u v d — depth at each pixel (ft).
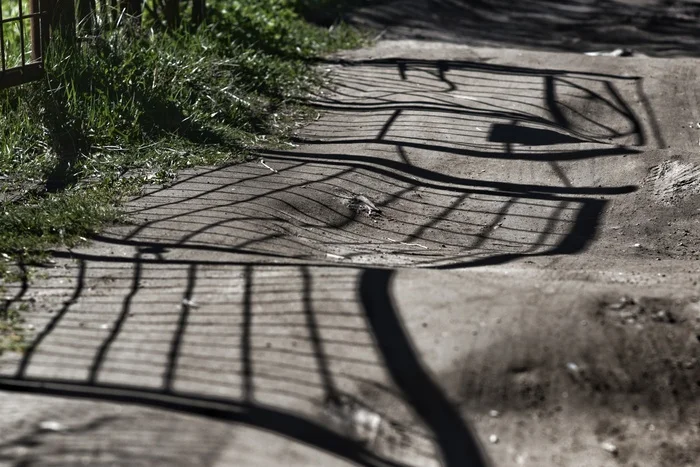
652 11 62.18
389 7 59.72
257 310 16.38
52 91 28.43
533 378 14.62
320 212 23.93
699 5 64.28
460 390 14.19
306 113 33.58
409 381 14.19
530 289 17.22
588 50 50.70
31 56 29.50
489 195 26.40
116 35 33.01
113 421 12.84
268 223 22.12
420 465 12.64
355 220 24.04
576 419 14.08
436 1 62.23
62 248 20.06
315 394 13.67
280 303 16.61
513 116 33.06
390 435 13.14
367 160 28.12
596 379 14.78
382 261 20.47
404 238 23.34
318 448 12.60
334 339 15.21
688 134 32.53
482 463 12.87
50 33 29.50
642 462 13.43
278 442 12.57
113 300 17.16
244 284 17.63
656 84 37.73
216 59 36.58
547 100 35.60
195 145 28.76
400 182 26.91
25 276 18.39
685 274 19.83
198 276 18.25
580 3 64.64
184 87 32.48
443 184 27.02
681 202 25.59
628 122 33.76
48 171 26.00
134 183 24.95
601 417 14.19
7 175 25.71
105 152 27.66
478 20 58.29
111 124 28.71
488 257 21.53
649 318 16.38
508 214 25.21
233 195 24.13
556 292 17.12
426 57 43.68
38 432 12.49
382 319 15.78
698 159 27.78
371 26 54.39
